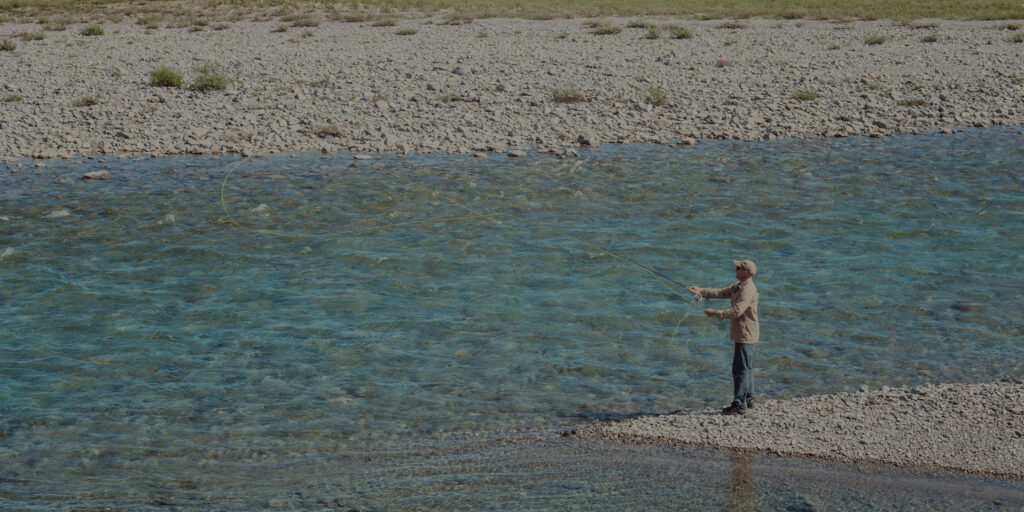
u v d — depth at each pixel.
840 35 41.12
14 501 8.22
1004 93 28.73
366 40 40.72
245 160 22.81
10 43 38.12
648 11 51.28
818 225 17.25
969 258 15.27
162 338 12.41
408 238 16.83
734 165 21.84
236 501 8.17
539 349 11.95
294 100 28.34
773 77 31.62
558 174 21.19
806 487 8.05
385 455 9.10
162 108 27.36
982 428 9.02
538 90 29.83
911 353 11.55
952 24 43.94
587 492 8.12
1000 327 12.37
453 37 41.47
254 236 16.98
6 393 10.67
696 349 11.95
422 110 27.27
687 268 15.12
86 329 12.73
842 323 12.65
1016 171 20.73
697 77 31.80
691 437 9.23
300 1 55.78
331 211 18.55
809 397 10.16
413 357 11.73
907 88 29.97
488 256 15.80
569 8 53.03
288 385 10.91
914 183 19.95
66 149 23.66
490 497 8.09
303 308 13.51
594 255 15.77
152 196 19.66
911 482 8.09
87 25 47.19
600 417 9.92
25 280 14.74
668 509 7.76
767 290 14.00
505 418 9.95
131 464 8.99
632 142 24.45
